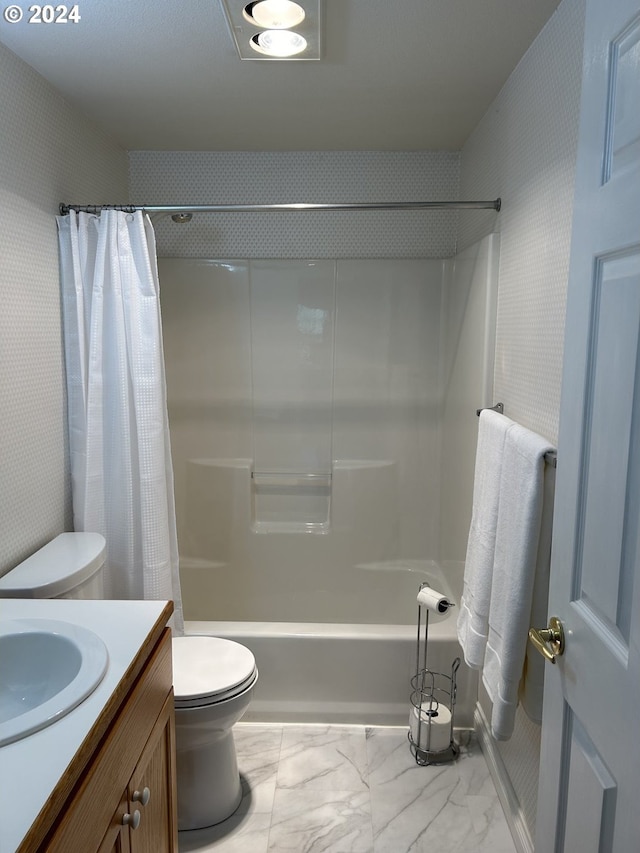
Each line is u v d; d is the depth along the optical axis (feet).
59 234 6.87
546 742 4.15
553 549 4.00
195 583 10.33
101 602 4.96
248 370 10.10
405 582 10.25
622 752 3.01
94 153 8.20
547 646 3.95
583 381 3.49
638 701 2.85
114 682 3.80
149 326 6.90
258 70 6.46
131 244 6.86
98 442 7.00
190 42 5.80
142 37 5.69
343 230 9.93
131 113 7.80
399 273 9.83
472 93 7.18
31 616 4.69
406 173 9.75
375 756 7.47
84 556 6.08
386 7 5.19
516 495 5.22
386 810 6.64
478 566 6.14
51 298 6.70
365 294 9.89
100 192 8.46
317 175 9.78
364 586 10.32
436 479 10.22
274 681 7.89
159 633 4.65
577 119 4.85
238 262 9.86
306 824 6.45
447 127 8.48
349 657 7.83
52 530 6.74
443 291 9.82
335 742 7.70
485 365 7.37
